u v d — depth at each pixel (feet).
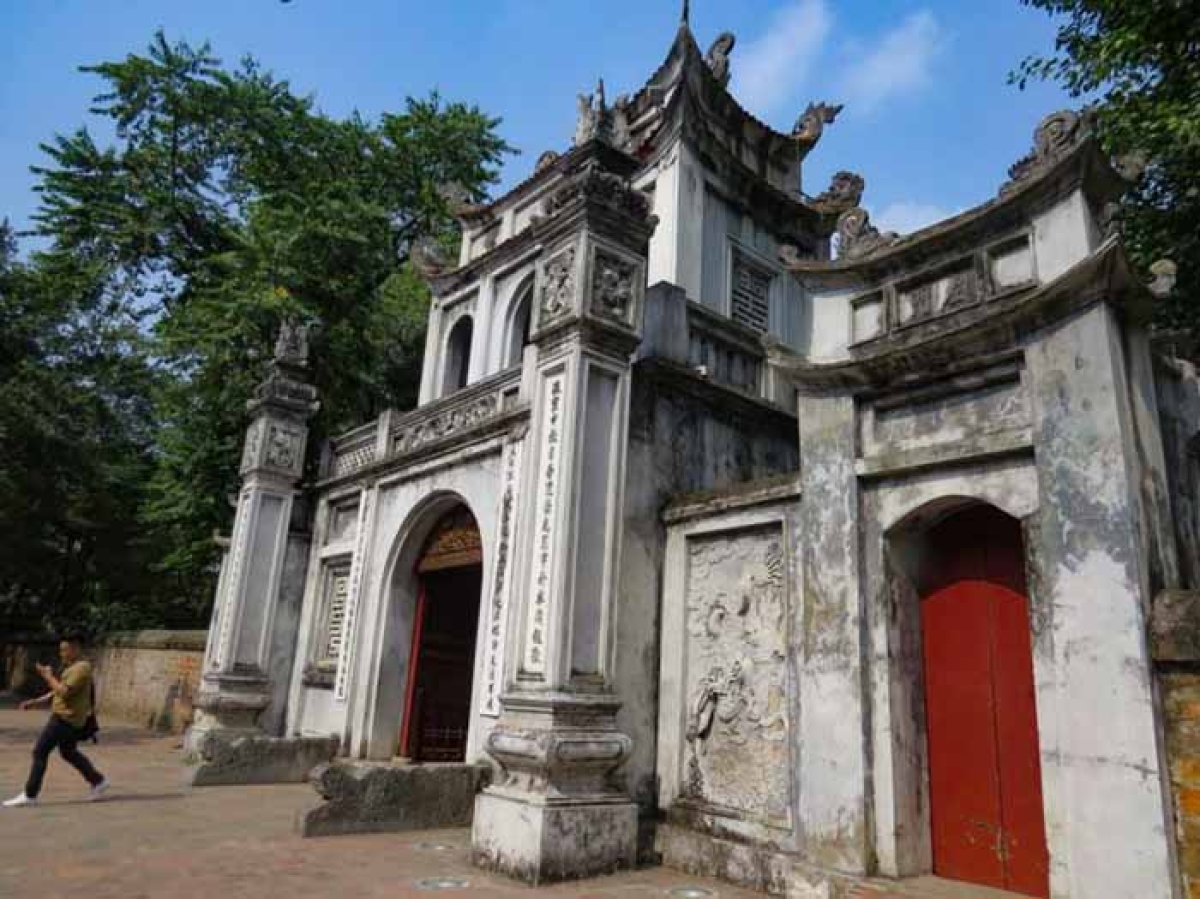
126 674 65.05
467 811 27.71
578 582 23.91
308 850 23.25
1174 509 20.21
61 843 23.15
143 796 31.22
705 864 22.71
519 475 29.66
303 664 41.96
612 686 23.81
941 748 20.27
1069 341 18.16
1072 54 33.83
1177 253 31.40
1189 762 15.01
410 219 76.48
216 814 28.19
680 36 39.96
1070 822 16.15
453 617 38.81
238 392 56.29
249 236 59.67
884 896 18.20
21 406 63.16
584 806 21.95
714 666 25.32
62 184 67.67
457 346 50.52
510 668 24.20
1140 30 29.37
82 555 87.25
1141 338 18.95
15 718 64.03
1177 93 30.25
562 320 26.14
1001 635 19.71
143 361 75.00
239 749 34.71
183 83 68.64
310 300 58.23
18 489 67.05
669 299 30.60
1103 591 16.55
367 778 26.12
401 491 37.76
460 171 77.71
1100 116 32.19
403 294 65.51
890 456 21.12
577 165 28.86
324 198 61.21
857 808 19.49
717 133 43.29
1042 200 20.45
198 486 59.52
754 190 42.52
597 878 21.59
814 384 23.16
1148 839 14.97
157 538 75.51
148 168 69.92
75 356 69.72
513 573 25.45
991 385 19.83
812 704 21.18
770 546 24.70
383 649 36.24
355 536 41.39
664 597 27.27
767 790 22.67
